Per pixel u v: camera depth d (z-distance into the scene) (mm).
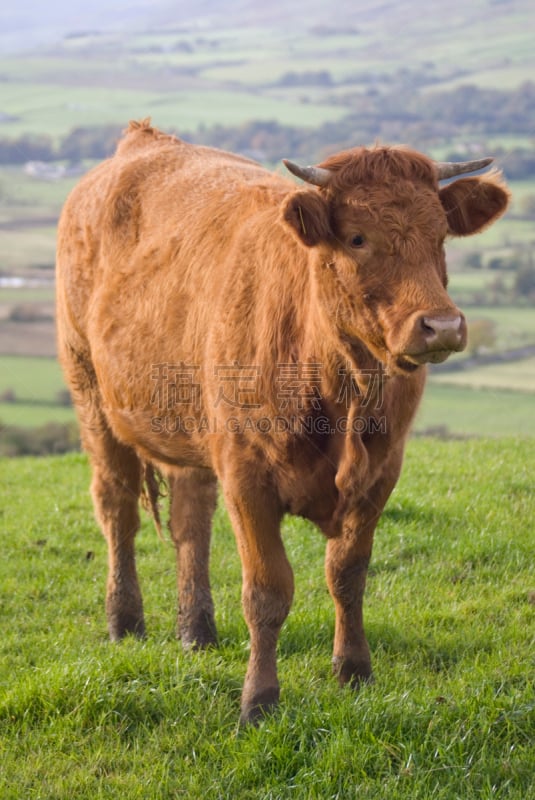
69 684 5848
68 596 8242
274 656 5766
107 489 7617
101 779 5086
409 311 4738
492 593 7605
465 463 11148
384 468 5809
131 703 5727
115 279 7121
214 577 8430
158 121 57312
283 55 123625
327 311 5203
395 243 4875
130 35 168625
